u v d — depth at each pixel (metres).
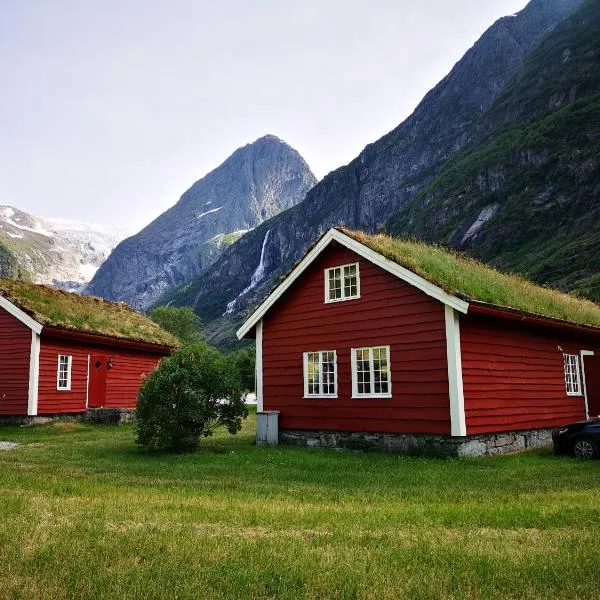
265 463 13.84
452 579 5.12
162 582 5.02
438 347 14.98
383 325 16.25
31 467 12.68
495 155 149.88
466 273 18.19
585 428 14.55
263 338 19.31
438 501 8.84
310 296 18.25
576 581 5.07
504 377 16.19
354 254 17.22
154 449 16.48
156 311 79.69
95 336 26.09
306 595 4.80
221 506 8.18
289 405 18.27
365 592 4.82
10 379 24.11
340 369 17.14
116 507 8.01
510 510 7.82
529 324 17.02
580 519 7.24
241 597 4.77
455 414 14.42
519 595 4.82
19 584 4.98
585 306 22.23
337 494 9.48
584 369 20.50
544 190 125.62
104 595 4.74
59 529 6.64
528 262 99.62
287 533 6.67
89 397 26.53
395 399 15.73
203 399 16.11
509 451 15.94
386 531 6.71
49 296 27.23
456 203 146.62
